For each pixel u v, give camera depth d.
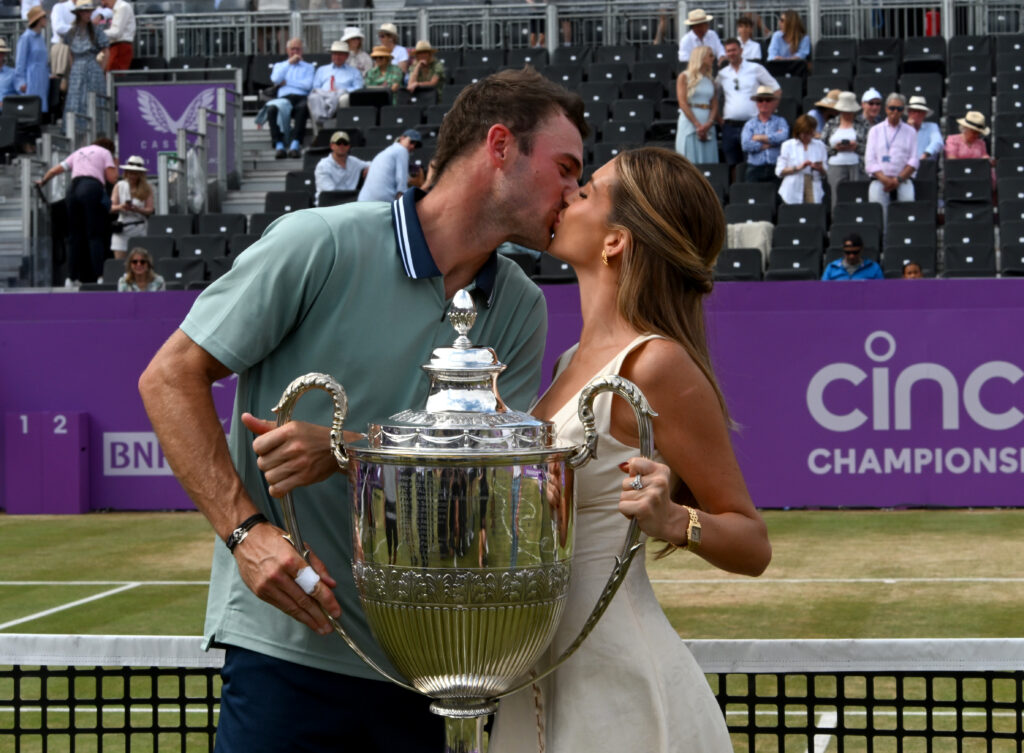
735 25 17.69
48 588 7.44
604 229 2.04
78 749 4.25
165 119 16.36
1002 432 9.16
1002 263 11.45
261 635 2.13
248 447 2.18
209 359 2.06
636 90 15.84
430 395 1.81
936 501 9.26
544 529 1.73
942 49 16.72
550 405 2.07
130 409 10.15
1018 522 8.72
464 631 1.71
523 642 1.74
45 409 10.18
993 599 6.60
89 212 13.88
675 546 1.93
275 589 1.88
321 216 2.13
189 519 9.89
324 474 1.88
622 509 1.72
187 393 2.03
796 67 16.03
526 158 2.11
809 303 9.26
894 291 9.20
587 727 1.91
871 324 9.21
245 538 1.92
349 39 17.47
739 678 5.13
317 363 2.12
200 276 12.48
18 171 16.08
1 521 9.87
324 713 2.14
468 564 1.69
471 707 1.80
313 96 17.06
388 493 1.71
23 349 10.15
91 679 5.32
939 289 9.17
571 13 18.25
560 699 1.94
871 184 12.67
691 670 1.99
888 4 17.34
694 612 6.49
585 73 16.80
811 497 9.34
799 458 9.32
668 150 2.06
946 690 4.89
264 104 18.36
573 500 1.79
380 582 1.73
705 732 1.96
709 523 1.85
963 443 9.21
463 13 18.48
